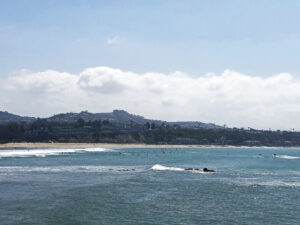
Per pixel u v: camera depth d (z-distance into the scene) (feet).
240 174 294.05
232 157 636.07
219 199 173.99
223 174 291.79
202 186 215.31
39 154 554.46
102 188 200.03
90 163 398.21
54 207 147.84
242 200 172.04
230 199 174.29
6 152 545.03
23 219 128.06
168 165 400.47
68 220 128.77
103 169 319.47
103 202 161.07
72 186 204.64
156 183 225.76
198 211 147.02
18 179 231.09
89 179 239.50
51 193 179.63
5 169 299.79
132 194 183.21
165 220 131.75
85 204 155.53
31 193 178.40
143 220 131.13
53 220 128.06
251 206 158.51
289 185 224.74
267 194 189.67
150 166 372.17
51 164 364.99
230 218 136.26
